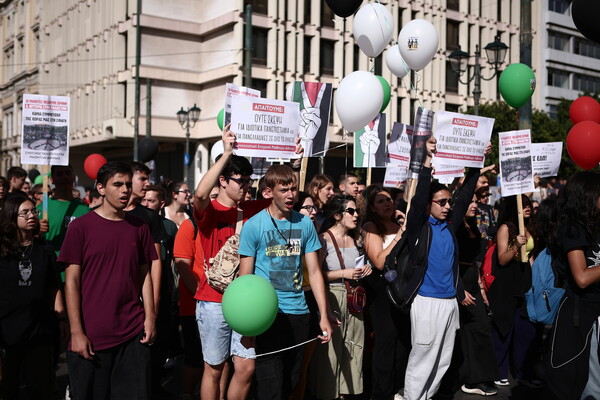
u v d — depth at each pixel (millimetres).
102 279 4277
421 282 5254
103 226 4336
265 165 7320
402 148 8109
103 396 4285
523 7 9859
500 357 6602
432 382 5402
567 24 55250
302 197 5820
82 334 4219
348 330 5793
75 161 48875
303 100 6398
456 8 41656
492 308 6621
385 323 5797
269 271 4586
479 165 6273
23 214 4938
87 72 42938
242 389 4566
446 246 5363
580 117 7863
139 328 4379
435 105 40438
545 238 4562
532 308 5781
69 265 4266
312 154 6418
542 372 6430
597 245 4152
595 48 58125
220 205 5027
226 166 4898
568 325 4211
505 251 6449
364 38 6590
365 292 5805
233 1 35969
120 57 38219
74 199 6812
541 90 53719
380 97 5816
